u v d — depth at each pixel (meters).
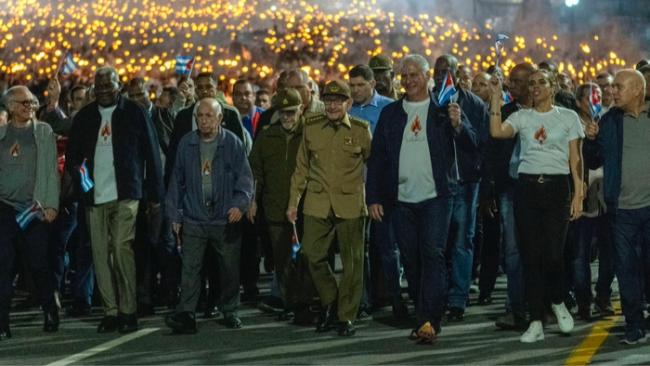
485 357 12.09
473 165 14.59
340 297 13.68
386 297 15.72
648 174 12.75
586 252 14.54
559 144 12.92
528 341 12.92
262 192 14.81
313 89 15.60
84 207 14.59
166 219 15.68
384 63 16.23
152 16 42.22
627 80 12.73
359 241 13.74
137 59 37.56
